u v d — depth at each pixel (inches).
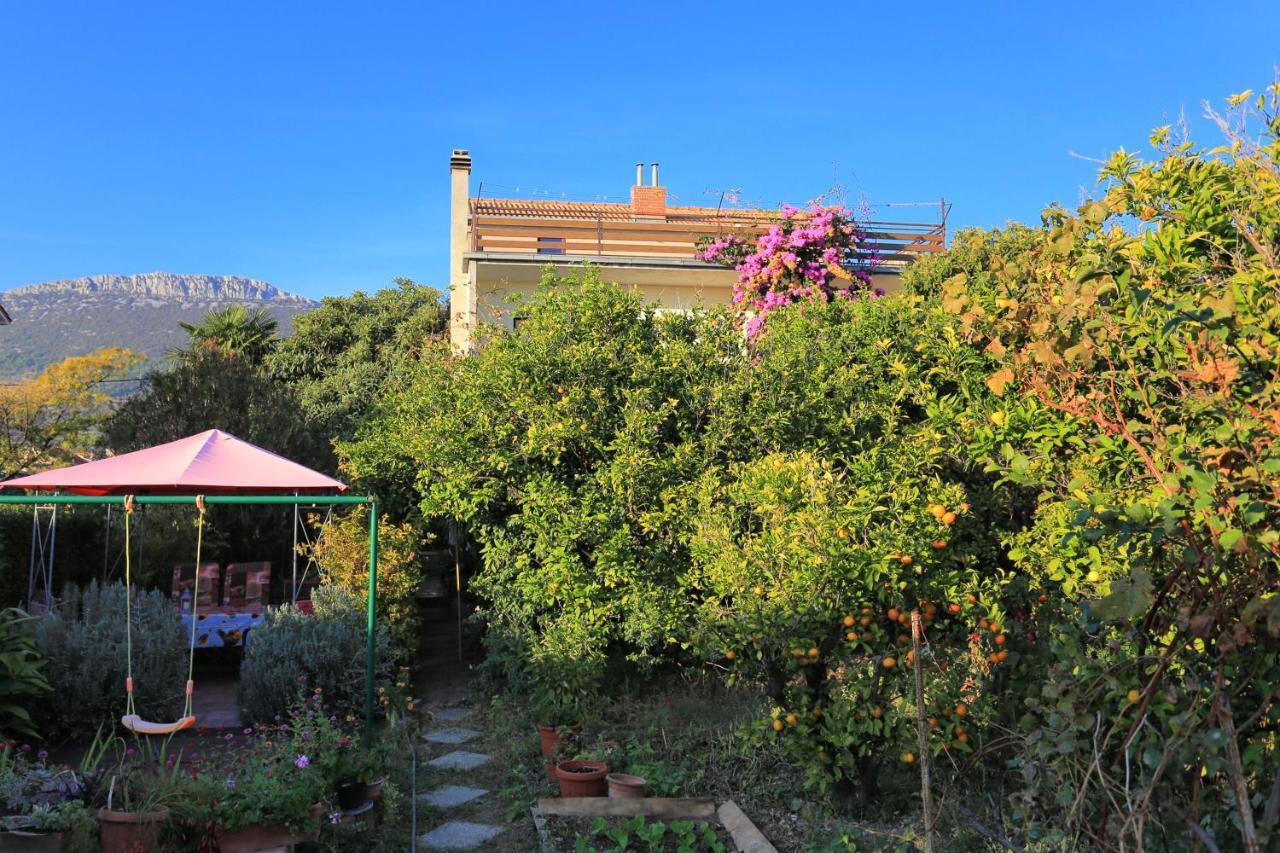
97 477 348.2
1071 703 137.7
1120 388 174.1
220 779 210.4
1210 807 146.0
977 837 207.9
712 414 359.3
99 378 1133.1
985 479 335.6
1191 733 126.9
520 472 370.6
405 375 542.0
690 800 250.8
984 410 284.7
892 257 699.4
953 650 245.3
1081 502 191.8
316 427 585.6
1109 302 170.9
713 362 373.4
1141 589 121.6
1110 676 136.0
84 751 301.4
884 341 387.9
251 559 513.7
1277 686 127.1
